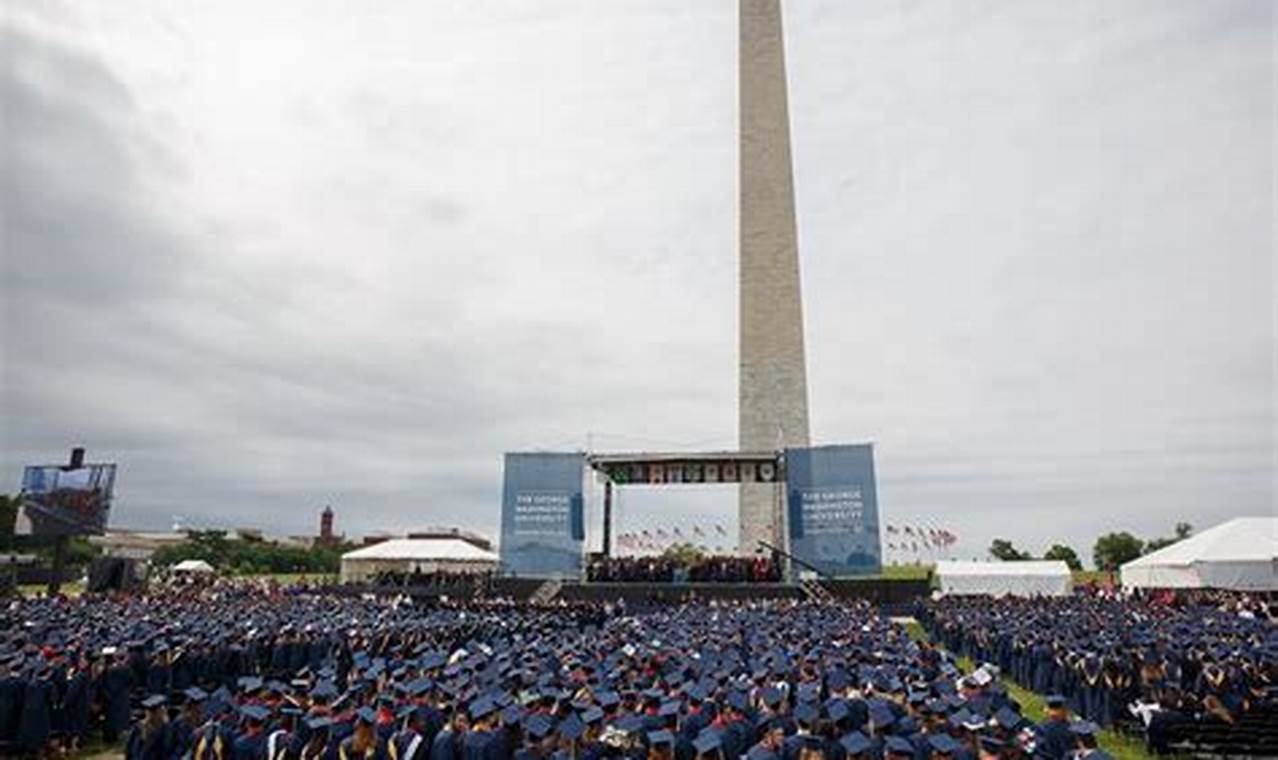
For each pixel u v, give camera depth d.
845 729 11.49
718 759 9.33
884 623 28.77
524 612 35.44
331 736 11.03
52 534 45.47
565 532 45.09
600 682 14.77
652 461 46.78
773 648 20.19
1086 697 19.80
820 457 44.28
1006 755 9.91
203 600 38.97
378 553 65.06
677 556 50.06
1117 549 90.06
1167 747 15.78
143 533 99.06
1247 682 18.81
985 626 29.67
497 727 10.84
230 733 11.39
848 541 43.22
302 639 24.20
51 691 16.48
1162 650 21.86
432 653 18.34
